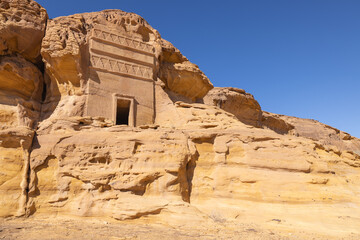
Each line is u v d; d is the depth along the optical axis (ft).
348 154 60.64
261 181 48.03
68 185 44.14
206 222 40.45
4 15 58.54
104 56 65.46
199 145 52.34
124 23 73.05
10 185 41.81
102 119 54.60
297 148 52.37
